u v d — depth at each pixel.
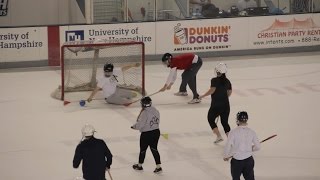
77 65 27.45
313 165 19.83
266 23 33.66
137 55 27.67
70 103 25.97
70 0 34.78
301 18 34.03
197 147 21.27
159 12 33.16
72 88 27.17
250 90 27.83
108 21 32.78
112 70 25.33
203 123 23.67
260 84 28.75
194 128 23.12
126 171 19.33
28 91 27.80
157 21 32.41
